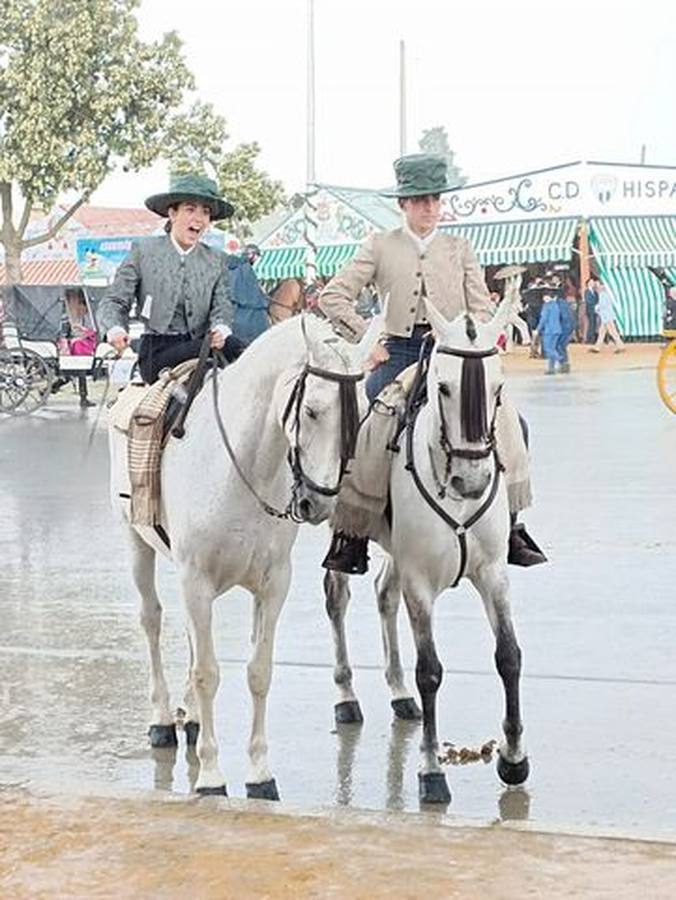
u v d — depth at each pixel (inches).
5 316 1120.2
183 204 303.4
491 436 260.2
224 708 339.3
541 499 608.1
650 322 1786.4
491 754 302.7
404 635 401.1
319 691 351.9
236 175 1646.2
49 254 1967.3
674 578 456.4
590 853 228.7
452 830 240.2
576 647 378.0
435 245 311.6
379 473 288.2
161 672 317.7
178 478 278.1
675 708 325.4
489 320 277.3
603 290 1678.2
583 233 1749.5
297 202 1904.5
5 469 770.2
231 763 301.6
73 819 250.2
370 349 250.1
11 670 375.2
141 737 320.5
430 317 264.7
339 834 239.0
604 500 601.6
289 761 301.6
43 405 1104.8
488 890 214.2
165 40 1553.9
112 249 1792.6
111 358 383.6
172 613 433.1
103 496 667.4
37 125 1514.5
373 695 347.3
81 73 1518.2
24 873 226.8
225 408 271.4
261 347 268.8
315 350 247.0
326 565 303.0
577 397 1102.4
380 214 1835.6
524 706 329.1
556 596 436.1
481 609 423.8
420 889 215.2
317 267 1808.6
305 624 414.9
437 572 280.5
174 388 288.4
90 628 418.9
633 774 285.0
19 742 317.4
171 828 244.5
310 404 244.7
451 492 273.0
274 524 271.1
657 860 225.3
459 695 343.0
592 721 317.7
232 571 273.1
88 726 328.5
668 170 1768.0
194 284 305.3
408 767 296.7
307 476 245.3
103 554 530.3
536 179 1774.1
